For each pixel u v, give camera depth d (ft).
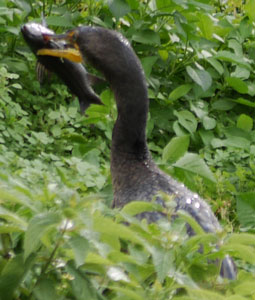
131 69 29.22
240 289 15.03
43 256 13.20
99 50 29.50
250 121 44.96
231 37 48.62
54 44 32.63
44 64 36.55
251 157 42.27
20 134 39.17
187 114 43.83
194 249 15.88
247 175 40.88
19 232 13.55
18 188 14.46
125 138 28.84
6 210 13.57
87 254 12.64
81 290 13.17
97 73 43.65
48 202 14.61
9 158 32.35
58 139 40.16
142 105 29.09
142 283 14.55
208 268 15.81
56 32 44.75
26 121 39.73
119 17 42.06
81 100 36.63
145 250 14.93
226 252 15.67
